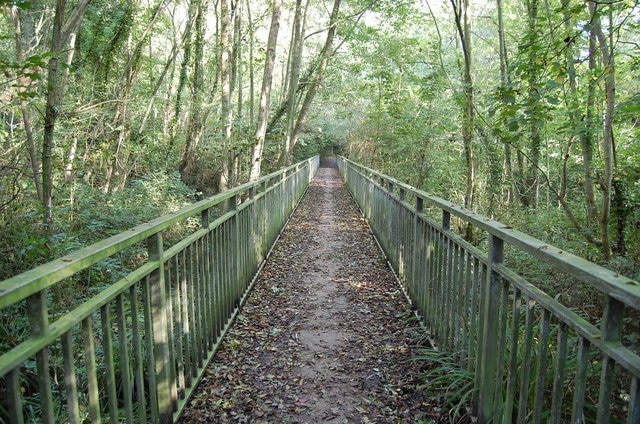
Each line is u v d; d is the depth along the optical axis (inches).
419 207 178.2
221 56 413.4
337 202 588.4
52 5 381.1
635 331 118.3
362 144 1027.9
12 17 299.7
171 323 107.5
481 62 605.9
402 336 164.9
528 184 432.8
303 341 162.7
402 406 121.2
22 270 172.4
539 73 203.2
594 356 96.8
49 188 214.7
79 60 381.4
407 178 570.3
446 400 118.0
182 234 321.1
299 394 127.6
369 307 196.5
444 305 139.8
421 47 478.3
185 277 119.4
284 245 320.5
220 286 158.9
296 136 659.4
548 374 101.4
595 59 261.4
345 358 149.2
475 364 108.6
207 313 142.7
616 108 208.4
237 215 183.6
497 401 95.5
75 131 317.4
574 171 388.2
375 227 330.3
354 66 585.9
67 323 63.9
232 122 421.1
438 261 145.8
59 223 238.2
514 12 497.0
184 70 511.2
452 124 400.2
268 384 132.9
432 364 137.7
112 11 406.6
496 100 201.5
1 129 262.5
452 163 478.3
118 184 417.1
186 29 500.4
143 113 487.5
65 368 65.8
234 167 433.4
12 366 51.7
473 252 111.9
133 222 301.4
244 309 192.4
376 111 604.1
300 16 562.3
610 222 240.5
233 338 162.9
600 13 184.4
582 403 64.4
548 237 278.5
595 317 152.3
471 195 328.8
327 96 703.7
